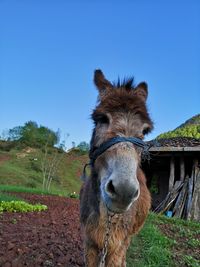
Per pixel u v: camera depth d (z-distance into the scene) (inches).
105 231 30.1
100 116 28.2
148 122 28.4
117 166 24.8
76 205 125.0
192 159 132.0
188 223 99.0
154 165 144.5
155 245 63.4
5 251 48.8
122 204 23.4
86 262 32.0
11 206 91.7
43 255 48.9
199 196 117.3
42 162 355.6
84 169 37.1
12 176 297.9
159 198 142.4
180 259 60.2
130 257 55.7
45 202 125.0
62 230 69.4
